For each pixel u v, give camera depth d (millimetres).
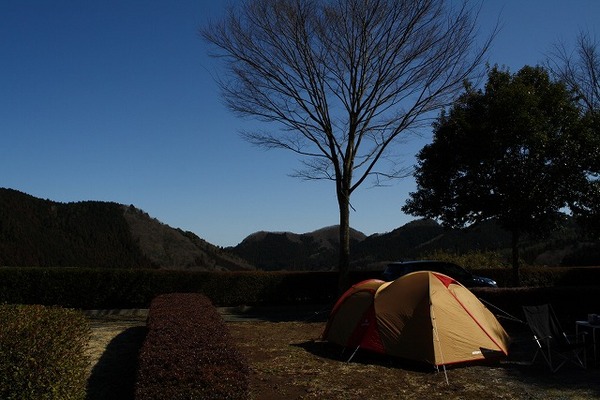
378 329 9359
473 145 17094
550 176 16984
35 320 5555
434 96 15602
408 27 15102
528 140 16578
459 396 7199
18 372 4707
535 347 10641
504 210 17453
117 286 18203
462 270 19000
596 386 7660
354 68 15797
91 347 10023
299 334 12289
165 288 18828
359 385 7684
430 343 8695
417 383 7832
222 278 19688
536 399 7055
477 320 9273
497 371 8578
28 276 17438
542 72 17812
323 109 16344
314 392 7309
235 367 5391
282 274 20406
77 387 5469
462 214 18047
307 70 15969
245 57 15945
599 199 16875
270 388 7508
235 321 15711
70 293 17781
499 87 17281
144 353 5703
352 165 16438
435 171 18250
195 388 4941
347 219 16344
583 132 16938
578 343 8977
